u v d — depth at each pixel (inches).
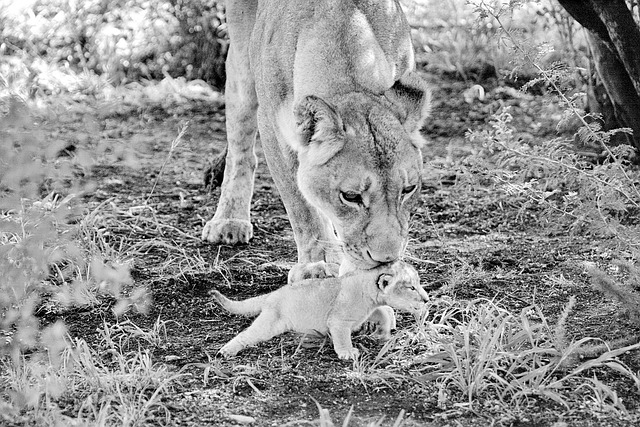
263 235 468.8
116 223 469.7
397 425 257.1
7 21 847.1
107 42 826.8
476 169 406.9
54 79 783.1
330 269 372.5
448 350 299.4
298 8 366.9
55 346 288.8
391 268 307.3
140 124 702.5
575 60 604.7
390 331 330.3
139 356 301.7
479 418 273.1
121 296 371.2
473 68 758.5
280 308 316.5
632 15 433.4
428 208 501.4
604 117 535.8
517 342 310.0
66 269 386.9
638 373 291.9
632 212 433.1
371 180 319.6
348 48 348.2
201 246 446.6
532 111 658.8
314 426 266.7
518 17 729.6
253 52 398.6
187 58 820.0
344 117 329.4
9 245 315.6
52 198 447.8
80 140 378.3
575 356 299.4
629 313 326.3
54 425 261.4
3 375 299.0
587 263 363.9
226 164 462.6
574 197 378.3
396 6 374.3
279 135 376.2
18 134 317.1
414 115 339.9
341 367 305.6
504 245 437.1
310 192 332.5
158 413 274.1
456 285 377.7
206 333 339.9
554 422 269.7
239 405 279.7
